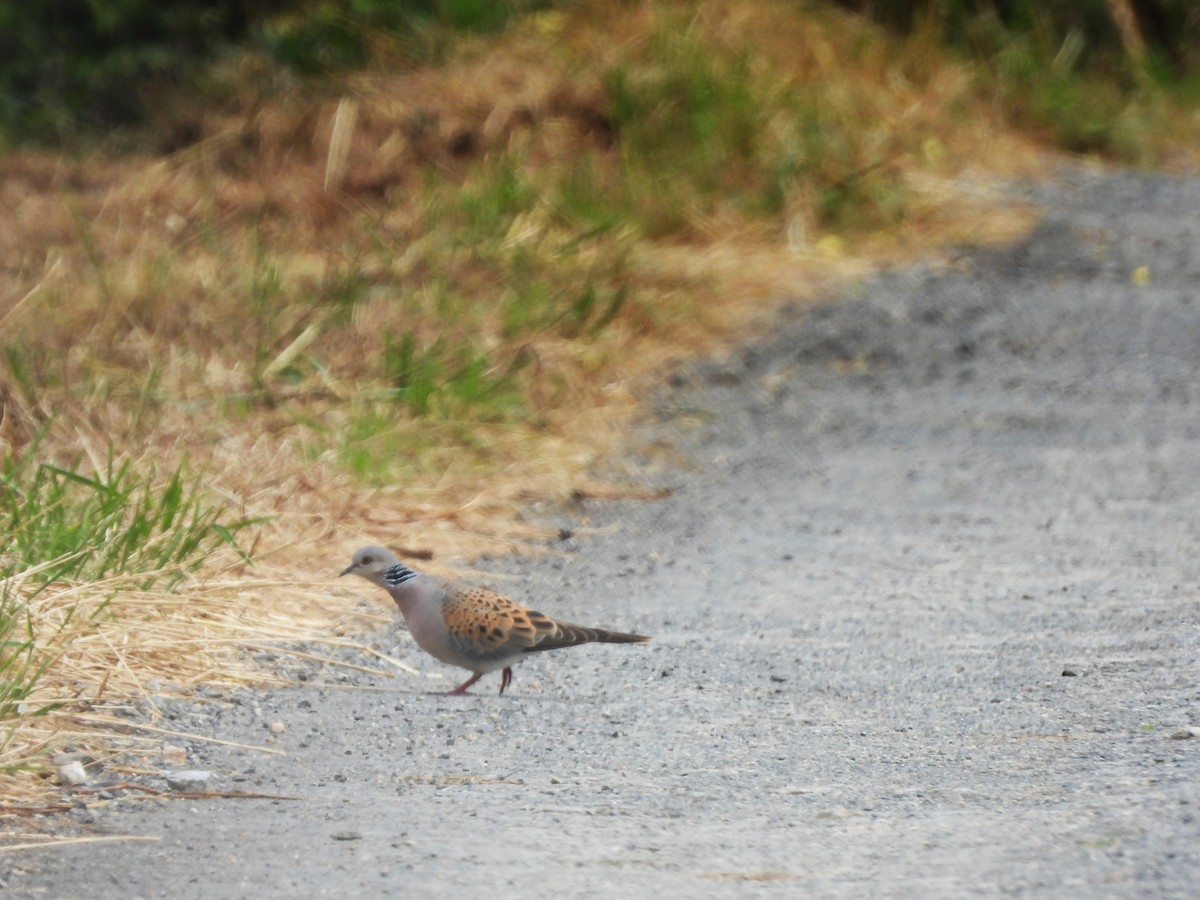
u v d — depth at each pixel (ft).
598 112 76.18
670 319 60.34
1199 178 84.07
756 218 71.51
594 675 29.78
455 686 29.25
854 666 29.76
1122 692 26.81
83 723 25.77
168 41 83.92
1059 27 97.81
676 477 45.75
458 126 74.43
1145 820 20.31
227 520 37.22
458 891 19.12
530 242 65.21
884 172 76.18
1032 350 58.34
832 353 58.39
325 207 69.05
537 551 38.78
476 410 49.16
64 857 20.72
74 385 46.55
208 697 27.66
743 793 22.85
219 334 53.26
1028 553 37.76
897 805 21.95
